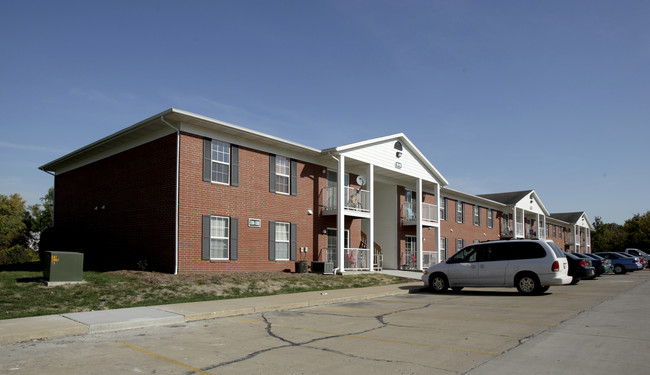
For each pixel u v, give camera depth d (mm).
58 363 6828
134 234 19328
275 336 8992
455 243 37844
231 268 18969
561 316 11000
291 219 21875
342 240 22328
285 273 20172
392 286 19609
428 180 30188
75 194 24375
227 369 6562
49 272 13453
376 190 31250
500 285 16484
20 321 9703
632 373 6203
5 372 6305
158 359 7117
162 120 17250
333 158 23562
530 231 51344
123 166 20625
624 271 32406
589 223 73062
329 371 6457
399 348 7863
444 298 15672
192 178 17875
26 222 51031
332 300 14656
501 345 7984
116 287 13930
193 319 10969
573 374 6195
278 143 20922
